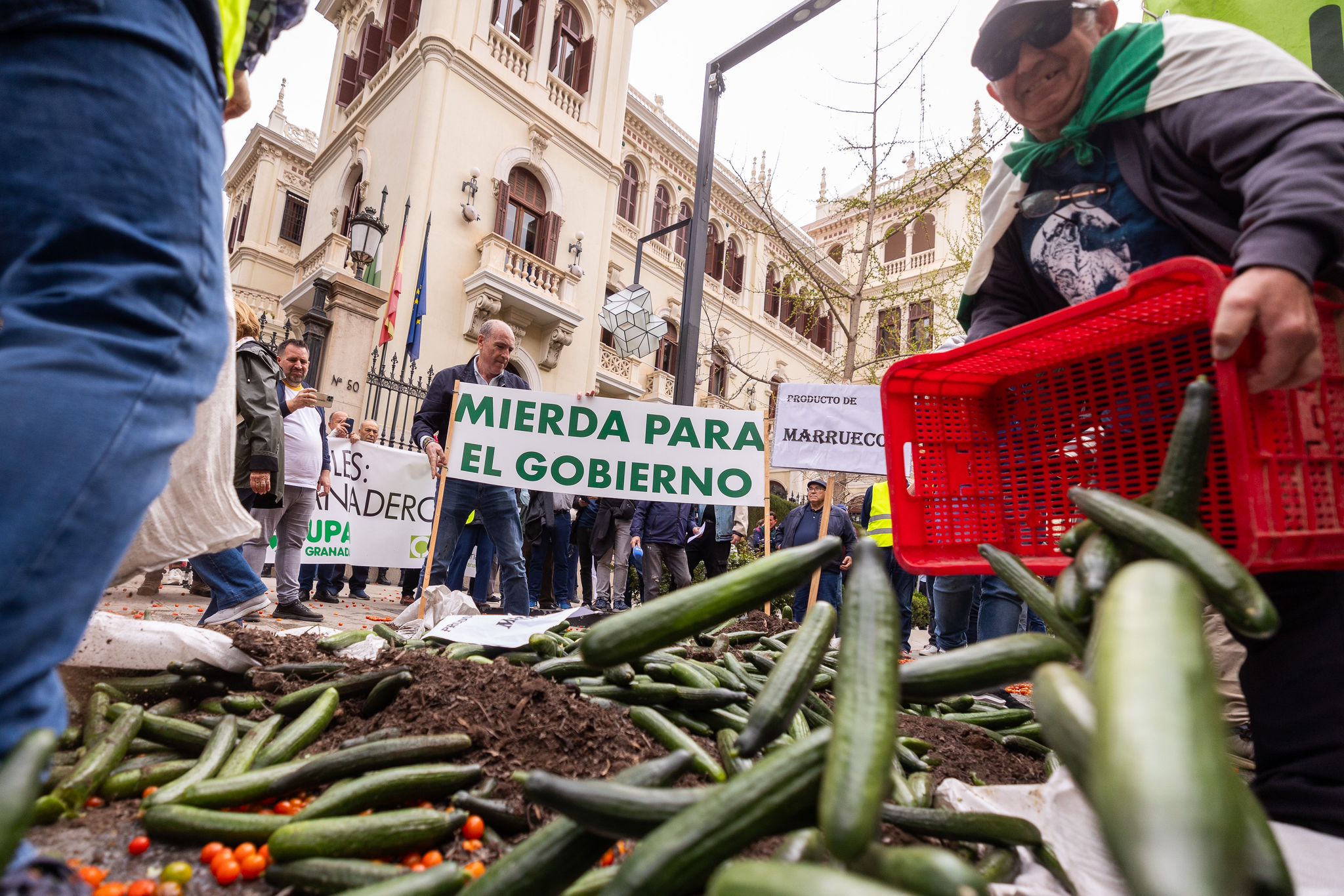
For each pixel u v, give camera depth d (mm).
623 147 23219
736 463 5664
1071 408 2217
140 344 1273
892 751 893
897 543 2268
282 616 5844
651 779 1172
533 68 18625
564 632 3539
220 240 1516
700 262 7355
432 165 16297
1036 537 2334
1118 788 520
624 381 21750
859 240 19453
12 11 1223
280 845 1454
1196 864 451
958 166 9945
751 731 1200
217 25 1477
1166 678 582
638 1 21391
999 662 1166
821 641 1352
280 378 5641
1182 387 1902
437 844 1633
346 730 2178
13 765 787
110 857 1536
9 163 1230
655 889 896
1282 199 1577
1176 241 2184
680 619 1241
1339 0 2758
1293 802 1723
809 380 29391
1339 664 1762
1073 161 2387
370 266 14234
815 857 997
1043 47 2223
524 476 5512
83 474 1138
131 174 1294
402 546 7965
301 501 5926
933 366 2316
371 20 19844
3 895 942
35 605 1078
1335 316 1763
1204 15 3059
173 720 2055
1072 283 2496
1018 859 1560
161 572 6395
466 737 1952
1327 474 1677
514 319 17938
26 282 1231
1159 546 1166
